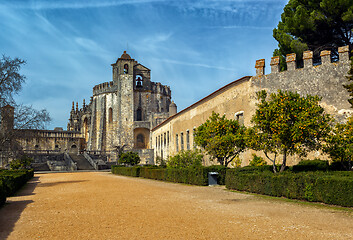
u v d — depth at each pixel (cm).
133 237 648
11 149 2441
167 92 8656
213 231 684
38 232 712
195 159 2452
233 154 1984
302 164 1719
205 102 3038
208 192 1462
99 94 8175
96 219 841
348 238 617
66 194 1512
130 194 1430
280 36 2881
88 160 6394
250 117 2177
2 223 828
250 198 1218
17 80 2377
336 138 1423
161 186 1864
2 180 1234
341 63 1833
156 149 5522
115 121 7725
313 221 774
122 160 4544
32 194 1584
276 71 2091
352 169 1554
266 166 1750
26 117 2416
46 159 6231
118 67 7800
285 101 1434
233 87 2453
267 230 686
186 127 3634
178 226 736
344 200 959
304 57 1980
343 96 1788
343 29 2572
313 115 1400
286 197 1195
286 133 1373
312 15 2508
